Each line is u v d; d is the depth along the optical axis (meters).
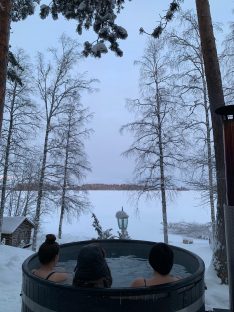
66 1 8.52
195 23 17.38
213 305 4.98
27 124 21.30
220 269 6.05
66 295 2.29
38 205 22.70
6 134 21.08
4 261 8.95
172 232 31.11
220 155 6.45
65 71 22.75
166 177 18.88
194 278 2.49
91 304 2.23
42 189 22.62
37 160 22.80
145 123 19.31
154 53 19.58
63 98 22.64
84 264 2.72
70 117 23.38
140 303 2.22
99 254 2.79
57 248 3.08
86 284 2.65
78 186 24.22
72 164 23.66
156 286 2.29
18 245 26.19
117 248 4.43
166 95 18.77
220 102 6.62
